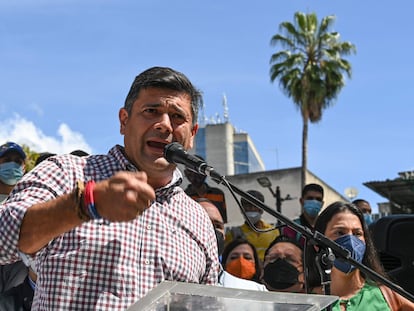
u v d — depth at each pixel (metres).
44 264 2.61
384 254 4.48
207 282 2.96
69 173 2.75
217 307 2.16
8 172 5.47
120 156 2.88
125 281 2.62
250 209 6.89
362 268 3.05
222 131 50.28
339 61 32.25
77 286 2.57
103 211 2.10
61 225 2.22
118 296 2.59
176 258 2.78
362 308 3.88
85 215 2.15
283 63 32.75
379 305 3.91
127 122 2.91
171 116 2.86
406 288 4.34
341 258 3.05
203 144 50.44
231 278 4.62
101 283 2.59
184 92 2.88
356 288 3.97
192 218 2.95
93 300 2.57
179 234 2.85
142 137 2.82
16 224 2.33
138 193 2.06
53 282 2.58
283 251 4.83
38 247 2.34
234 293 2.18
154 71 2.89
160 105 2.82
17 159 5.52
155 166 2.80
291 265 4.76
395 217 4.50
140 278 2.68
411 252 4.37
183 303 2.15
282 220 2.96
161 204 2.88
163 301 2.12
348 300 3.91
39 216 2.26
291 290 4.75
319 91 31.83
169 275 2.75
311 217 6.77
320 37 32.59
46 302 2.57
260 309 2.17
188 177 6.32
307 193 6.82
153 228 2.79
